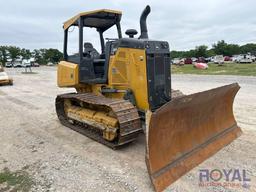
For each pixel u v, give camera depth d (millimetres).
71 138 5664
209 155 4320
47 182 3750
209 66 35625
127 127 4504
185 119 4094
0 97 11984
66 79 6512
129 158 4488
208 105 4516
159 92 4910
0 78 17000
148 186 3553
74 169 4141
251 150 4570
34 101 10516
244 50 90125
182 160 3904
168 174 3582
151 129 3420
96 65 5902
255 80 15312
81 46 5922
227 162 4125
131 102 5023
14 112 8477
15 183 3752
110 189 3504
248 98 9453
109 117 4969
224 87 4551
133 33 5297
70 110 6293
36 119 7438
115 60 5223
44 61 83688
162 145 3701
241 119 6578
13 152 4938
